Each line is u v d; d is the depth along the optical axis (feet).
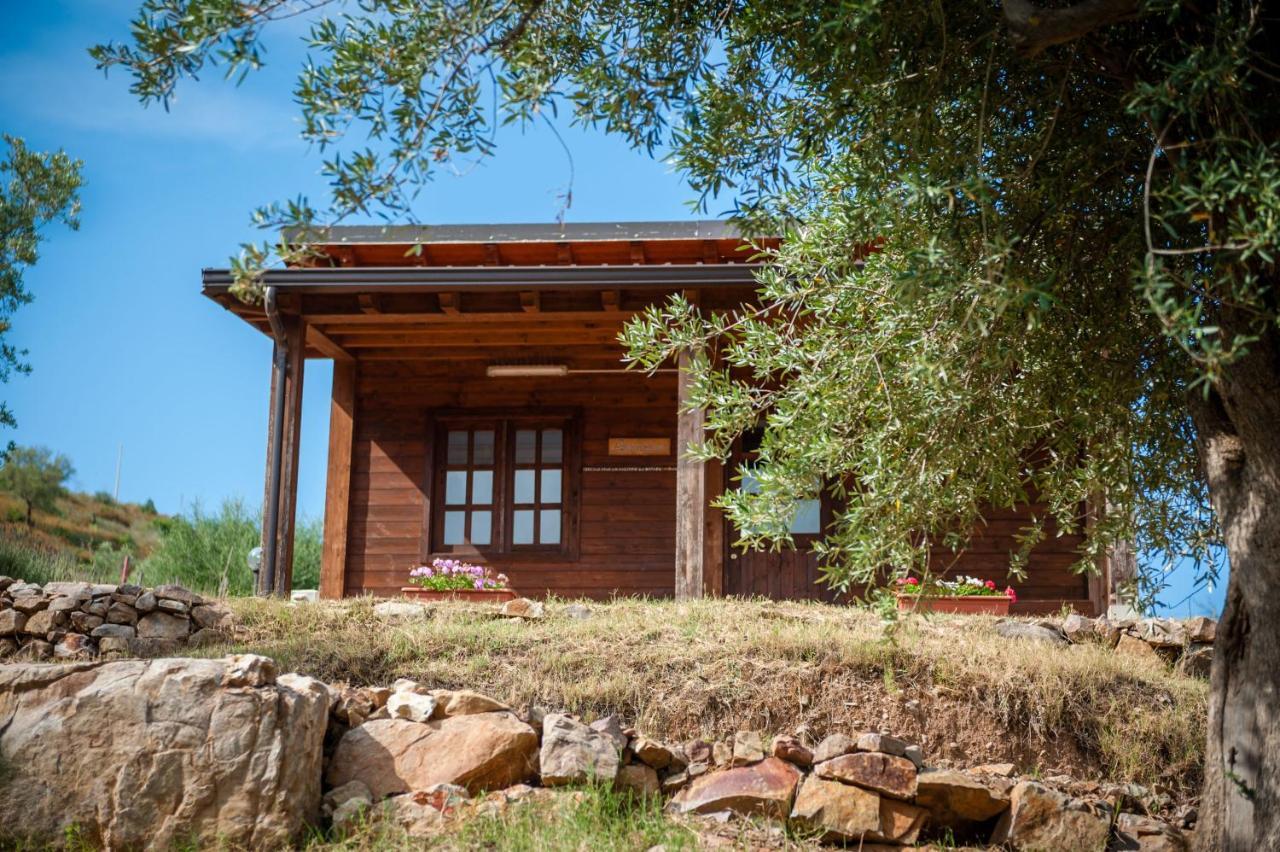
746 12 15.51
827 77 15.48
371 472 40.96
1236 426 14.44
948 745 20.11
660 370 40.52
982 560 37.65
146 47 12.76
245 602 27.66
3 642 26.27
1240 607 15.02
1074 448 18.84
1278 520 14.24
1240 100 12.38
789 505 17.49
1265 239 10.53
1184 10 13.26
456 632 23.34
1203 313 15.40
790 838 16.60
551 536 40.34
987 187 12.82
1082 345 17.30
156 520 119.03
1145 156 16.10
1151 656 24.64
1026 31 12.53
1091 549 19.89
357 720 17.69
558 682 20.84
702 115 16.70
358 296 34.14
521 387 41.04
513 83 14.29
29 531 96.17
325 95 13.29
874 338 16.67
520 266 33.47
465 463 41.01
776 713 20.31
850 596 37.81
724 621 24.23
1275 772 14.20
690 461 31.37
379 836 15.58
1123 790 19.17
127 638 26.04
